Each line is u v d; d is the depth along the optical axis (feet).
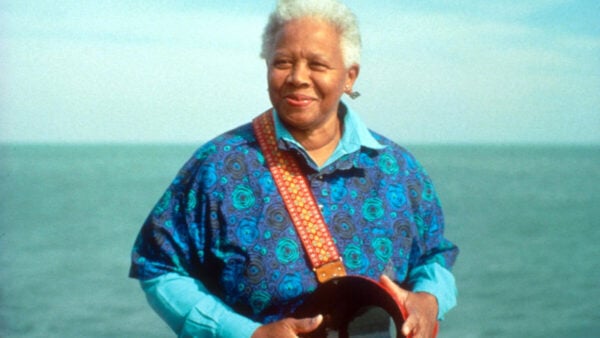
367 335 10.26
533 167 447.83
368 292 10.15
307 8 10.57
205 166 10.64
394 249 10.97
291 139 10.65
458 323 68.49
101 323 69.82
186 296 10.42
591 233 137.49
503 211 176.96
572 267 100.07
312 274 10.42
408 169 11.44
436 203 11.73
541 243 124.06
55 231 144.05
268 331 9.92
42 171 399.03
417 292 10.87
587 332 64.75
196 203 10.59
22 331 66.69
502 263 102.58
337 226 10.65
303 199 10.61
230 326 10.14
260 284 10.36
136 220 163.32
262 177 10.65
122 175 361.10
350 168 10.96
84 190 256.73
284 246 10.42
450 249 11.85
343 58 10.70
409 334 10.11
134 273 10.80
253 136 10.92
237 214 10.48
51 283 90.84
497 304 76.69
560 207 191.01
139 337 63.93
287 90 10.52
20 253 116.26
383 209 10.98
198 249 10.57
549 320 69.72
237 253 10.42
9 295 82.69
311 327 9.73
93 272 99.35
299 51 10.46
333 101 10.66
